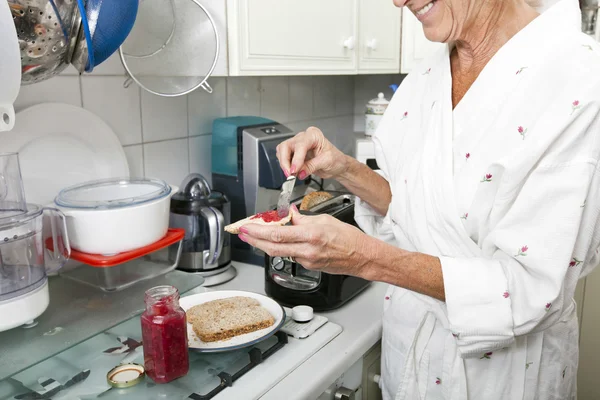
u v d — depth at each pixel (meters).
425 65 1.03
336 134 2.21
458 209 0.83
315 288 1.07
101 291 1.05
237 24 1.10
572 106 0.69
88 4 0.77
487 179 0.77
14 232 0.81
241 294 1.07
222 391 0.79
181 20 1.06
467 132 0.82
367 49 1.61
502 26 0.83
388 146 1.07
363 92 2.30
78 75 1.11
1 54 0.67
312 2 1.32
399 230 0.99
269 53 1.21
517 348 0.86
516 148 0.75
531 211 0.72
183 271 1.22
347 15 1.47
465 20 0.82
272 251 0.75
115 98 1.20
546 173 0.71
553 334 0.88
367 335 1.00
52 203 1.03
